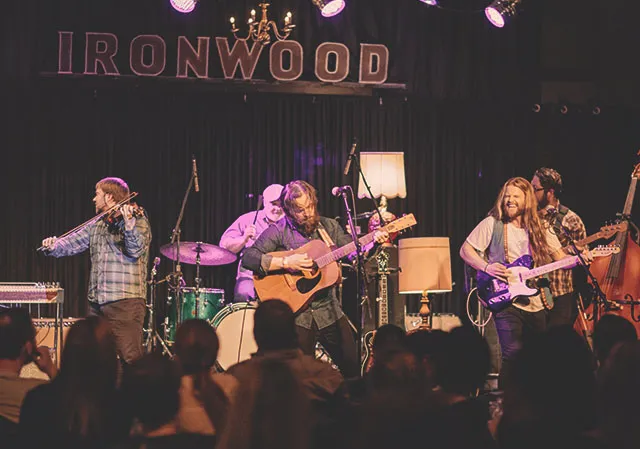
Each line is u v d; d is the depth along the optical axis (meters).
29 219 8.05
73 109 8.10
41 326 7.26
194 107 8.31
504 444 2.47
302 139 8.44
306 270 5.26
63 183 8.09
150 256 8.23
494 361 7.48
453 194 8.62
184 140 8.30
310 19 8.22
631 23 8.84
